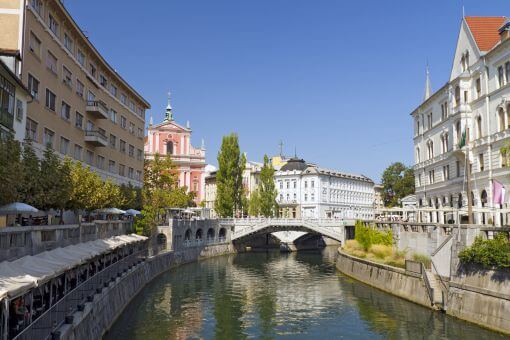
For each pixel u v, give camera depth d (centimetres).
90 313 2255
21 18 3394
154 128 10012
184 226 6794
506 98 4006
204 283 4847
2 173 2039
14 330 1593
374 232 5184
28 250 2180
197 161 10294
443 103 5391
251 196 9994
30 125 3600
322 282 4906
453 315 2978
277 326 3075
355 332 2883
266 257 7819
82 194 3556
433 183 5769
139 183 6919
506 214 3978
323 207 12181
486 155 4325
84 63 4928
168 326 3041
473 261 2836
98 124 5312
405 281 3697
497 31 4700
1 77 2730
